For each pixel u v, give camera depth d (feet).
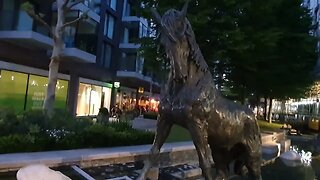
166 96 16.61
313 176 30.50
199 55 16.03
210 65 55.88
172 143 32.27
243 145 17.53
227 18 47.96
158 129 17.08
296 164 36.01
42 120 26.81
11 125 24.45
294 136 82.28
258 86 72.54
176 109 15.99
